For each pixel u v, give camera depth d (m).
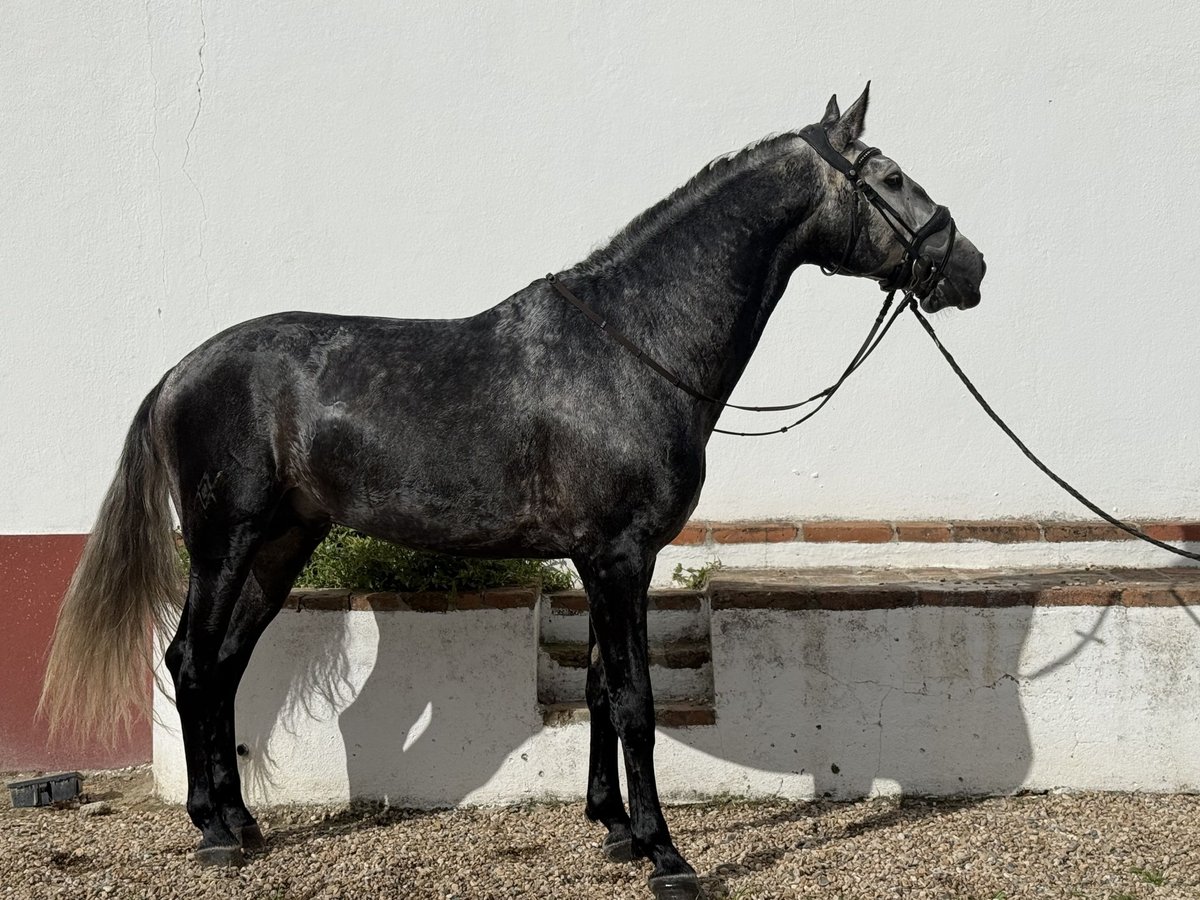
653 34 5.82
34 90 5.71
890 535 5.72
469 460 3.85
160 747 5.05
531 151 5.84
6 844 4.44
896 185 3.94
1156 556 5.69
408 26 5.83
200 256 5.81
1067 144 5.79
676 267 3.89
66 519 5.74
